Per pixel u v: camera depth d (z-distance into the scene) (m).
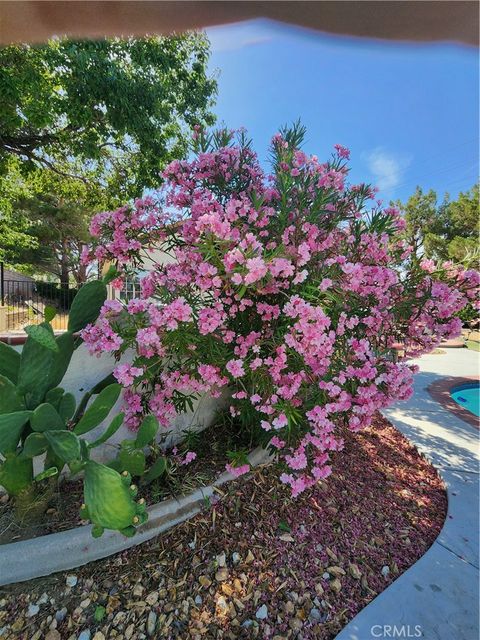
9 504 1.88
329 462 2.61
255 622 1.42
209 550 1.73
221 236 1.70
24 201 11.09
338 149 2.45
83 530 1.66
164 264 2.51
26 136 5.85
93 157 5.84
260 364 1.92
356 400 2.01
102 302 2.01
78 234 12.20
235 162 2.46
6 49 3.93
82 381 2.19
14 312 5.38
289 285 2.04
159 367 2.22
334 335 1.88
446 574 1.70
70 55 4.33
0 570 1.47
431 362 8.13
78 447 1.40
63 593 1.47
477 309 2.24
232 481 2.18
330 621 1.44
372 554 1.82
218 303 1.95
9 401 1.52
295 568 1.68
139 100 5.34
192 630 1.37
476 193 15.61
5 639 1.29
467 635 1.40
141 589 1.51
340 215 2.33
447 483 2.52
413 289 2.19
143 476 2.04
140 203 2.28
